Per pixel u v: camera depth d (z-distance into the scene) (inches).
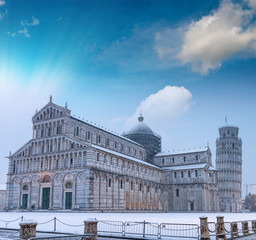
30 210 3880.4
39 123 4340.6
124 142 5511.8
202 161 5876.0
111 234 1473.9
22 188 4215.1
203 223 1264.8
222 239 1316.4
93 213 3353.8
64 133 4067.4
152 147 6437.0
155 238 1333.7
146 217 2839.6
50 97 4389.8
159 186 5521.7
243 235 1493.6
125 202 4320.9
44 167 4097.0
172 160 6171.3
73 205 3688.5
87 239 1054.4
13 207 4202.8
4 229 1699.1
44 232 1550.2
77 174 3769.7
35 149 4266.7
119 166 4365.2
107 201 3924.7
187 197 5561.0
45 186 4018.2
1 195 5275.6
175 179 5762.8
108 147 5017.2
